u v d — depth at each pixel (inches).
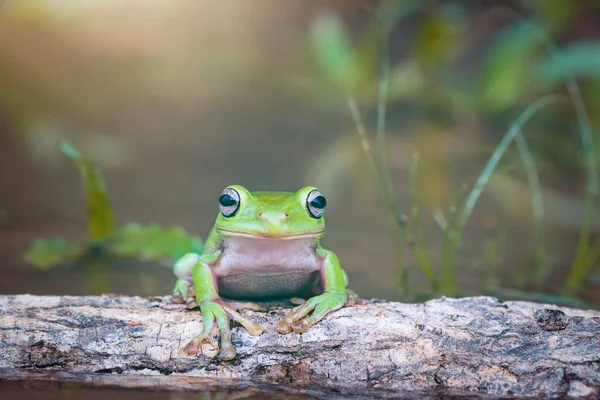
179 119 708.0
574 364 129.1
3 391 122.0
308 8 1015.0
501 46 590.6
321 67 738.8
